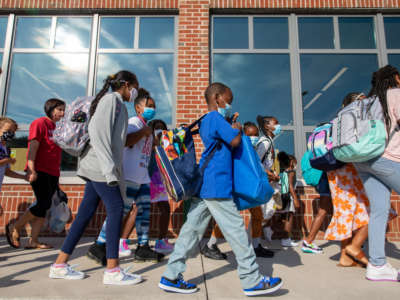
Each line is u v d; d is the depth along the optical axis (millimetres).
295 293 2020
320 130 2936
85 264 2689
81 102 2328
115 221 2133
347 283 2248
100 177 2131
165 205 3426
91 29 4930
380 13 4867
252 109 4723
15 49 4844
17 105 4711
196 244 2066
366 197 2709
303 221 4152
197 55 4645
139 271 2488
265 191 1956
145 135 2574
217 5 4797
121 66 4848
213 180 1931
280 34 4922
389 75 2371
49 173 3436
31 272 2395
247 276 1888
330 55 4859
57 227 3633
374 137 2174
